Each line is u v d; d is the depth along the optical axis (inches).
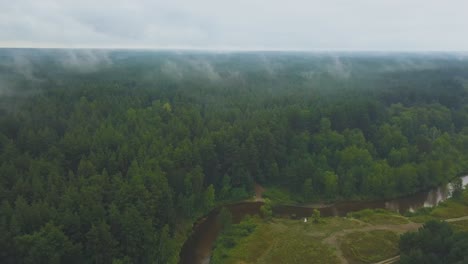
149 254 2689.5
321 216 3708.2
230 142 4065.0
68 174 3422.7
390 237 3061.0
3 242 2310.5
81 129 4178.2
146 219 2859.3
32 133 3831.2
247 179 4025.6
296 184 4089.6
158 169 3321.9
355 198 4033.0
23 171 3329.2
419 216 3472.0
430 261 2317.9
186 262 2930.6
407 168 4153.5
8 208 2568.9
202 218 3614.7
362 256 2800.2
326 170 4217.5
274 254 2856.8
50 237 2383.1
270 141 4249.5
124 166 3592.5
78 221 2561.5
